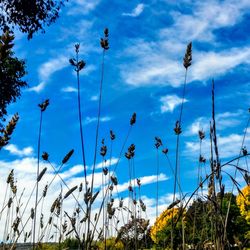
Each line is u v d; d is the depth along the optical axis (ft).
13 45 5.78
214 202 8.87
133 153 15.25
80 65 10.81
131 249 14.52
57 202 13.05
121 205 16.43
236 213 30.40
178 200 9.53
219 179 8.98
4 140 6.38
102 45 11.84
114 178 14.02
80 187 12.63
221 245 8.75
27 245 12.68
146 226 14.89
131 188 16.62
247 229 29.63
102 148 14.19
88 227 10.34
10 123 6.39
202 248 10.28
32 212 13.15
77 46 10.89
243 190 30.30
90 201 10.41
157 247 23.84
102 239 13.20
